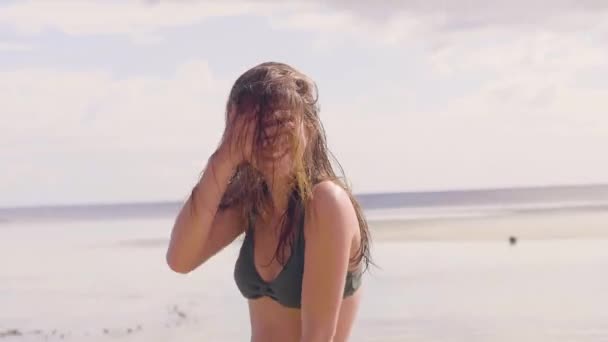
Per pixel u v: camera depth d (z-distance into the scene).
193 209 2.71
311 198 2.63
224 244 2.92
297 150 2.61
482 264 16.22
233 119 2.65
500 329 10.02
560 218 31.50
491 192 93.88
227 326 10.58
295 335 2.74
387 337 9.68
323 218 2.60
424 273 14.95
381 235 24.00
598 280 13.61
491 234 23.64
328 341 2.61
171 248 2.78
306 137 2.67
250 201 2.80
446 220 32.31
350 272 2.73
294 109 2.61
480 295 12.40
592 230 24.03
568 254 17.70
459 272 15.03
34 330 10.84
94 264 18.34
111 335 10.36
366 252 2.82
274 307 2.77
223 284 13.98
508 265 16.00
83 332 10.60
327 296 2.60
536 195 81.50
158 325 10.80
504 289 12.95
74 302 12.95
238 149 2.64
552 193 85.31
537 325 10.24
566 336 9.58
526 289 12.93
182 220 2.74
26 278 16.19
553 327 10.10
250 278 2.81
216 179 2.68
